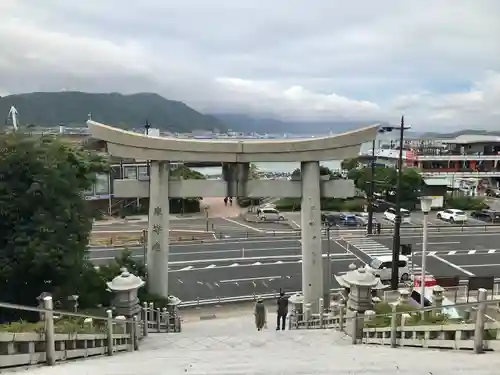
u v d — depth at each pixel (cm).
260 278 3625
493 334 879
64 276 1981
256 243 4675
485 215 5938
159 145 2314
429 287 2825
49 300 898
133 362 1020
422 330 1109
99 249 4359
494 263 4009
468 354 870
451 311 1353
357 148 2400
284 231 5262
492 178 8006
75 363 955
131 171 5834
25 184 1958
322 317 2092
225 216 6284
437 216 6075
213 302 3108
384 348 1235
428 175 7350
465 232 5175
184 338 1784
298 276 3675
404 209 5934
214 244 4634
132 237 4812
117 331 1455
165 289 2414
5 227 1931
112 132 2267
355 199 6669
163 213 2383
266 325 2419
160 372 819
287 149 2369
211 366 927
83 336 1087
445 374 676
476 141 8069
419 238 4875
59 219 1970
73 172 2159
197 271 3778
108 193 5800
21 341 829
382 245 4584
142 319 1847
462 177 7525
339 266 3916
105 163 3453
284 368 867
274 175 7762
